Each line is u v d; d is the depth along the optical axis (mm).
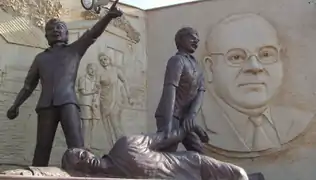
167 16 12414
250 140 11195
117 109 11578
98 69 11438
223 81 11617
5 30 10414
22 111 10336
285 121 11078
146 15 12586
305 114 10984
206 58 11883
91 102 11156
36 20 10828
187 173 7957
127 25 12141
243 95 11383
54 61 9211
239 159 11250
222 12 11969
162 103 8688
